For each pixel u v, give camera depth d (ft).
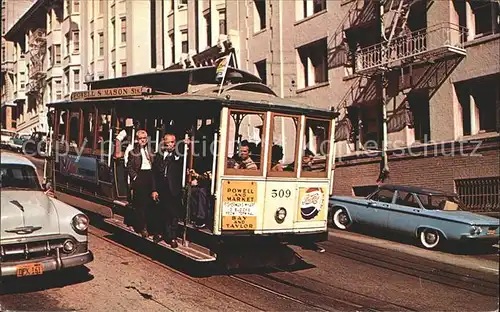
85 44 62.54
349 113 63.41
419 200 43.21
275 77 70.79
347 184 62.44
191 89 35.04
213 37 79.51
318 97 66.49
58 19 60.70
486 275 32.42
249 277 28.55
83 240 23.80
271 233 28.55
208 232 27.32
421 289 28.40
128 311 21.43
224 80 34.58
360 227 47.24
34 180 26.30
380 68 56.95
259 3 74.23
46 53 60.08
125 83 39.78
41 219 22.97
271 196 28.66
